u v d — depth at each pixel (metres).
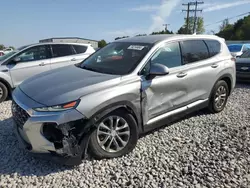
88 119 2.94
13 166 3.15
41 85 3.32
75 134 2.88
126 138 3.40
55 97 2.93
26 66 6.98
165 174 2.97
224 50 5.18
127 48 4.04
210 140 3.85
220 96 5.09
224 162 3.19
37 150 2.96
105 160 3.26
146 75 3.55
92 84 3.12
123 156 3.38
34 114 2.86
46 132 2.87
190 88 4.25
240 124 4.49
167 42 4.03
